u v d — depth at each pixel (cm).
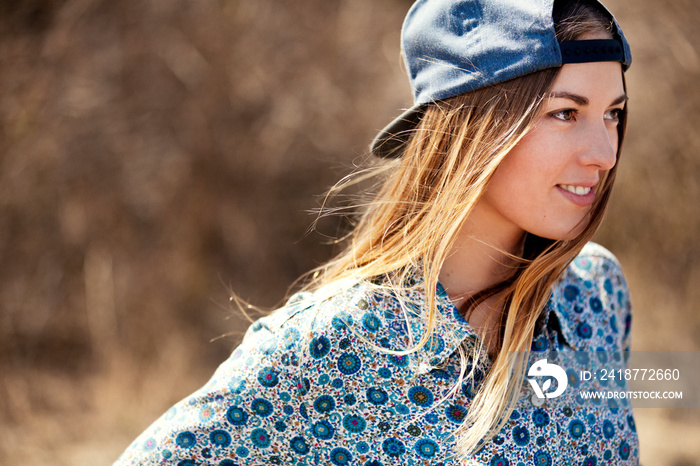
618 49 118
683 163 579
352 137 641
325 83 647
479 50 118
